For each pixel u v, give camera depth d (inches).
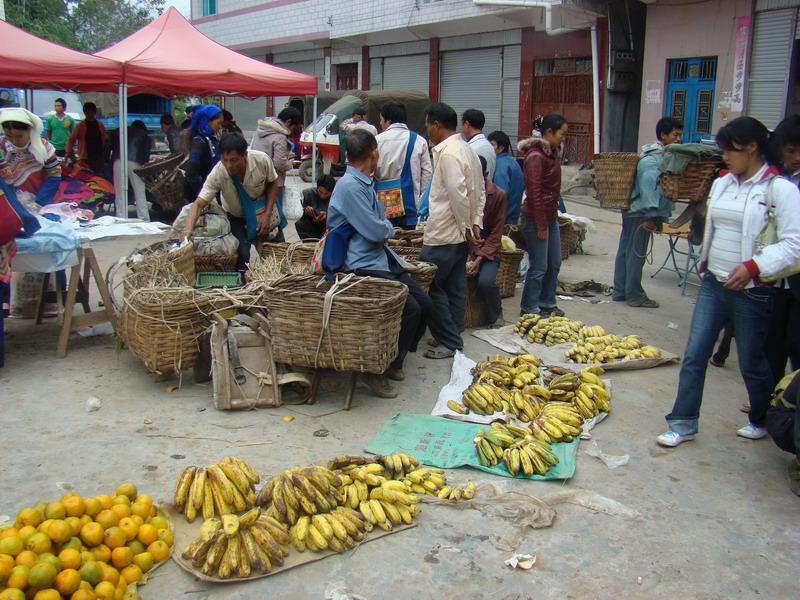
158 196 416.5
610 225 514.9
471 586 119.5
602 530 136.4
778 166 155.0
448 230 218.8
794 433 150.5
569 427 170.6
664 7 597.6
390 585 119.1
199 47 403.5
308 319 176.7
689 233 312.7
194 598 114.6
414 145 262.2
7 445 161.3
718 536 135.5
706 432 179.9
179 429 171.9
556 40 719.7
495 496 145.7
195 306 186.4
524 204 262.1
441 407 184.9
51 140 610.2
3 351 207.0
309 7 1046.4
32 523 112.4
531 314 254.8
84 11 1606.8
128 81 364.8
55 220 242.2
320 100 870.4
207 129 358.3
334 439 169.5
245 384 185.6
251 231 255.6
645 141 632.4
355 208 186.1
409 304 193.8
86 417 177.2
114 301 218.7
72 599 103.2
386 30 901.2
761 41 533.6
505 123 806.5
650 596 118.1
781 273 148.5
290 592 116.7
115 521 119.3
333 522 128.6
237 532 121.7
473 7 767.7
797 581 122.9
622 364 221.8
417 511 138.6
